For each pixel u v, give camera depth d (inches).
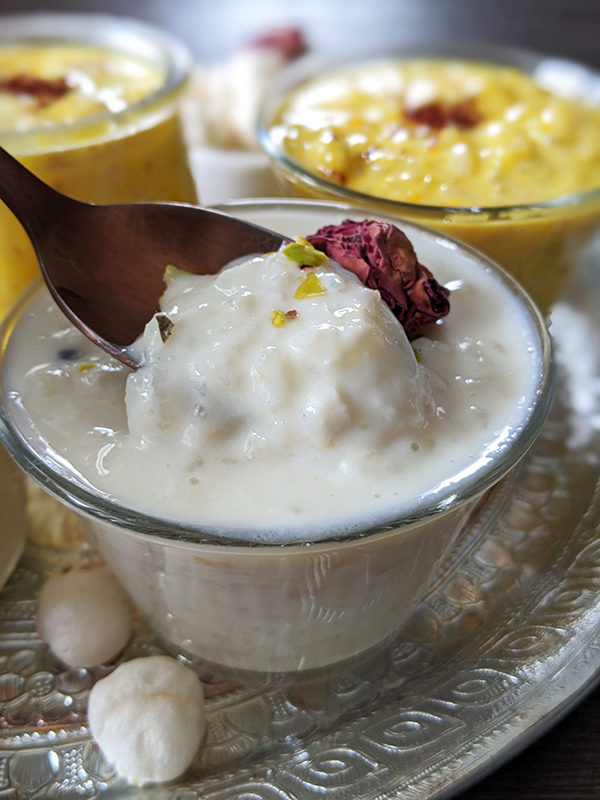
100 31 10.9
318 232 7.2
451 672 7.1
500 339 7.0
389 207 8.7
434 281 6.9
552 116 9.9
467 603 7.6
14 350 7.0
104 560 7.6
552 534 8.1
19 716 7.1
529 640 7.2
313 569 6.3
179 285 6.9
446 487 6.1
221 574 6.4
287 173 9.2
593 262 10.8
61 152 8.4
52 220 7.2
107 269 7.2
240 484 6.1
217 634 7.0
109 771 6.7
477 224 8.7
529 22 16.5
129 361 6.7
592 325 10.1
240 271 6.6
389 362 6.1
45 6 16.8
